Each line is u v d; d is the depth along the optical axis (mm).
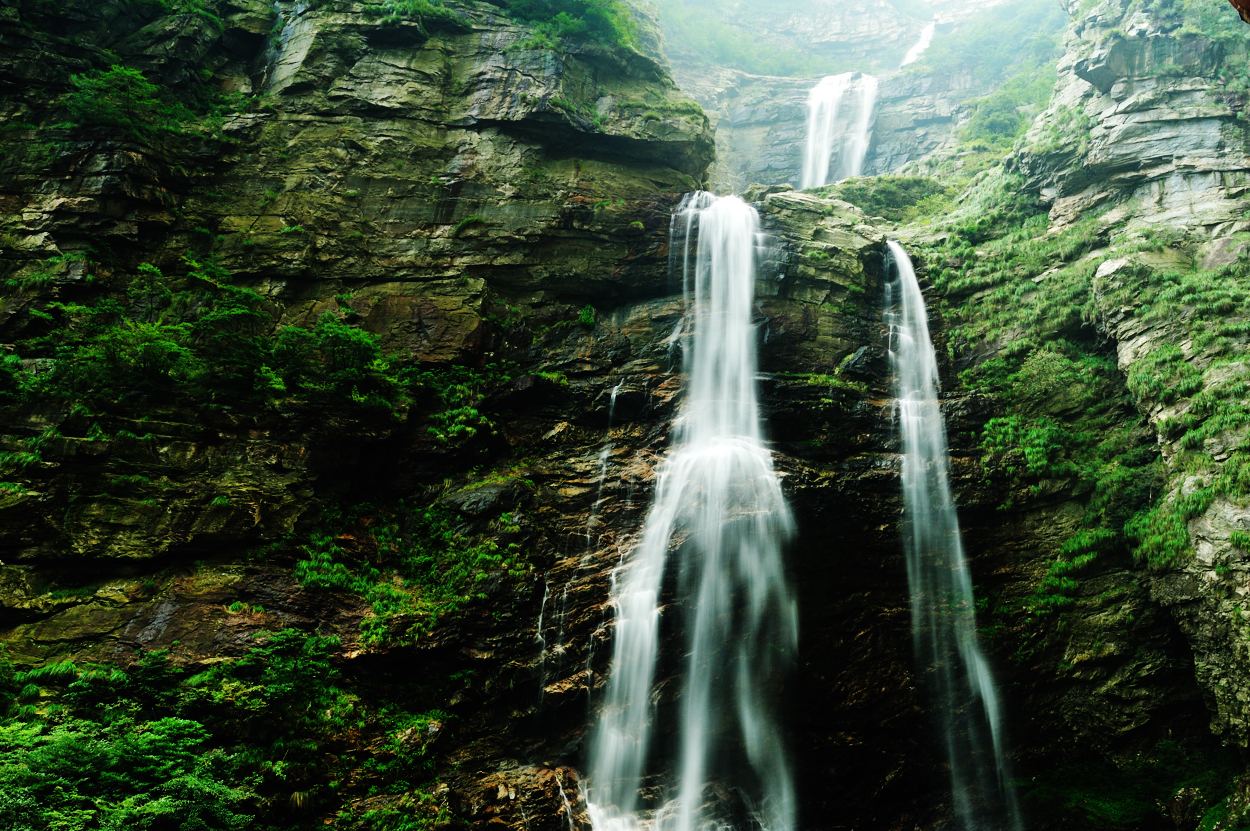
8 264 20312
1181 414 19562
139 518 16406
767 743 18766
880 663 19719
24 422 16891
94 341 18781
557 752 17469
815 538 20344
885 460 21734
